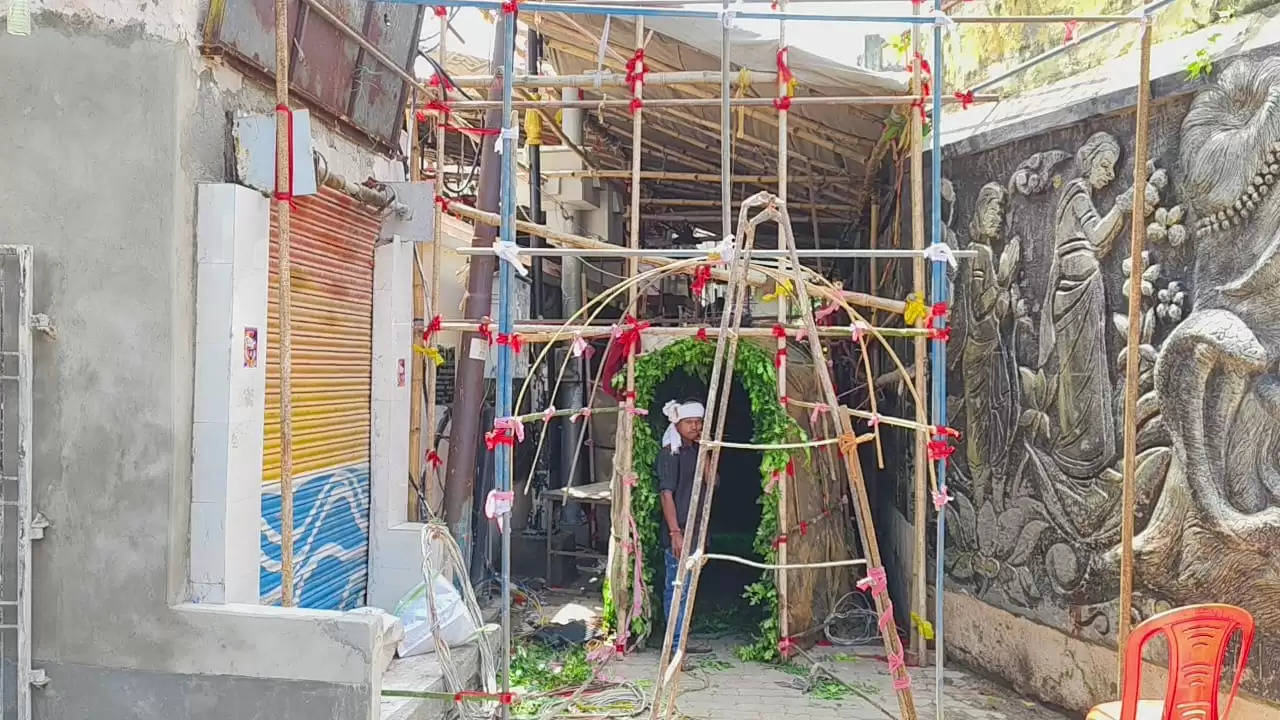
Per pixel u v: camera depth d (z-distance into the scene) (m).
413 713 4.13
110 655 3.77
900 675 3.76
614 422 9.01
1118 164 4.59
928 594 5.88
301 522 4.73
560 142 8.41
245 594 4.00
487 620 6.25
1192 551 4.18
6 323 3.73
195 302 3.86
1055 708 4.89
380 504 5.56
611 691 5.08
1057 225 4.93
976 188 5.53
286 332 3.84
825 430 6.37
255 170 4.00
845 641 6.04
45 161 3.78
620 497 5.94
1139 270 3.90
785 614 5.60
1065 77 5.06
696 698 5.05
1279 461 3.85
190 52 3.79
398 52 5.68
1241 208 4.00
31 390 3.76
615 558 5.90
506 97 4.18
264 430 4.36
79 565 3.79
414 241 5.61
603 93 6.41
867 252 4.32
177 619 3.73
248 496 4.02
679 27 5.60
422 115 6.60
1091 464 4.68
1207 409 4.12
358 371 5.43
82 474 3.78
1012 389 5.24
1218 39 4.18
